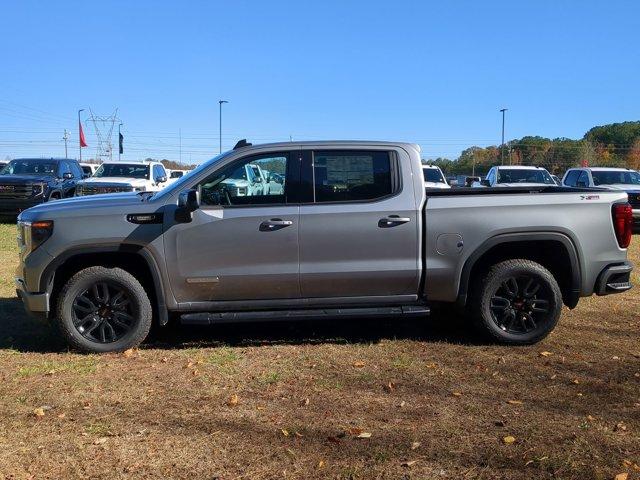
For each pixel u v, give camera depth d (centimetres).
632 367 519
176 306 550
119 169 1888
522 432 393
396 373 502
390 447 371
